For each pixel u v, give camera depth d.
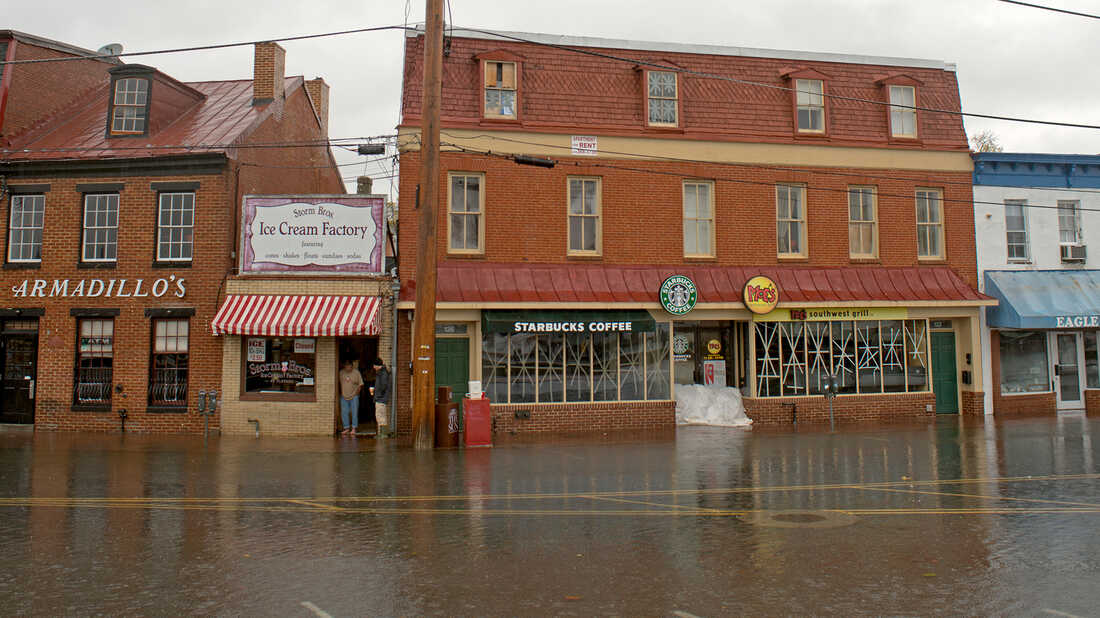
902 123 22.67
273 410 18.72
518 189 20.22
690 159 21.17
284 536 8.37
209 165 19.42
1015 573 6.82
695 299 20.20
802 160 21.77
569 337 20.05
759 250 21.41
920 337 22.00
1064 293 22.52
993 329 22.45
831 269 21.69
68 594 6.30
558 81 20.84
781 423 20.91
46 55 22.05
